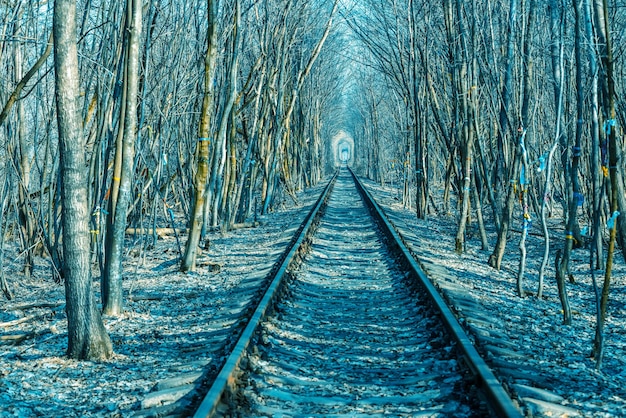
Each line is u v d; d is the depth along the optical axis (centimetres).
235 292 1011
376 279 1154
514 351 675
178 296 1022
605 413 498
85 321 685
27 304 1002
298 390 567
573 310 938
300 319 837
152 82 1327
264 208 2620
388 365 646
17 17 1130
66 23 665
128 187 885
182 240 1738
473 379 538
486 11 1478
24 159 1318
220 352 640
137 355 700
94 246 1234
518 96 1261
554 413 487
